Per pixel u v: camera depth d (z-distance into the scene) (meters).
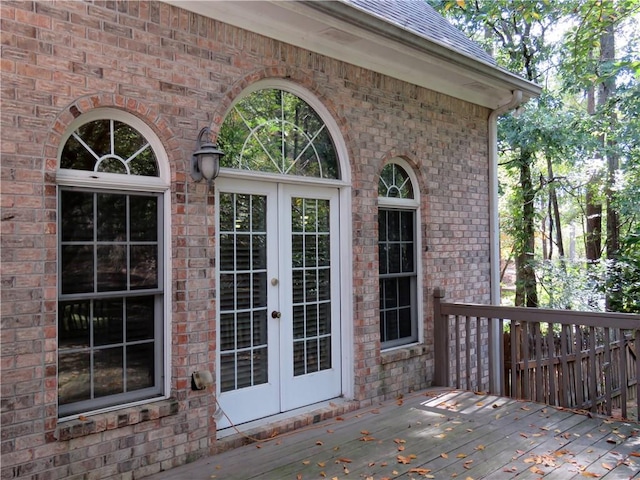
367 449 3.75
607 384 4.59
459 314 5.55
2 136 2.88
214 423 3.79
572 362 5.80
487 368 6.40
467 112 6.37
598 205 12.26
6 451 2.85
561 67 10.18
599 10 8.05
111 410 3.35
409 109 5.56
